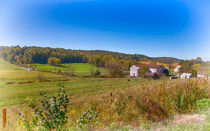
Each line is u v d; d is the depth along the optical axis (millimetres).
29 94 36562
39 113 5070
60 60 133375
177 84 10094
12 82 57469
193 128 5070
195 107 7922
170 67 138750
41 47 162000
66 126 6031
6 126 6156
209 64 120250
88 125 5820
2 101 29469
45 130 5352
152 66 91125
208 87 10445
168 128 5398
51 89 43062
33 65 113312
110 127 6191
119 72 88438
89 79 71062
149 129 5684
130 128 5914
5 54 132875
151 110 7180
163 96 8391
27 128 5492
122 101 8141
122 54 199125
